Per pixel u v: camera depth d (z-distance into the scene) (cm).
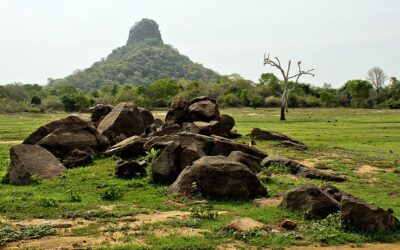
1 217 1455
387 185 2058
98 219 1438
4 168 2491
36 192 1867
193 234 1250
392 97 11006
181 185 1780
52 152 2473
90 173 2194
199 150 2184
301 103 10438
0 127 5216
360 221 1323
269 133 3491
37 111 8862
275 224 1382
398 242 1254
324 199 1471
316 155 2908
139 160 2345
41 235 1250
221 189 1719
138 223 1381
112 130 2980
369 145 3503
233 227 1289
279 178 2114
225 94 11125
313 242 1220
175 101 3353
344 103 10950
